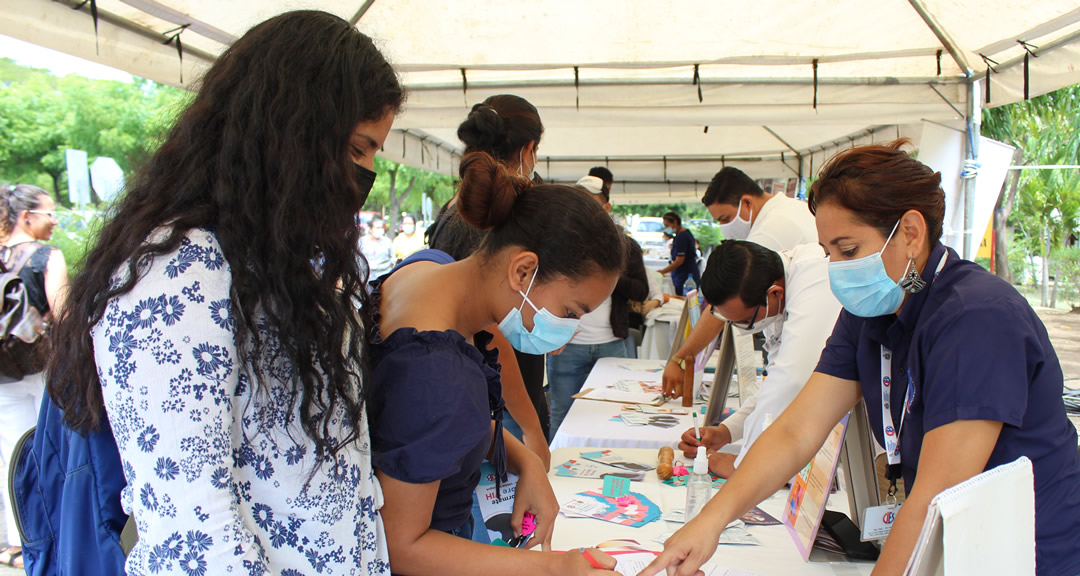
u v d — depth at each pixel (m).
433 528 1.03
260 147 0.75
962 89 3.75
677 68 3.90
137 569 0.69
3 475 3.11
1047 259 8.44
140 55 2.69
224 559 0.68
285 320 0.74
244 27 2.96
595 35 3.62
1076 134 7.62
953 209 3.86
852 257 1.14
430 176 17.02
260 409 0.77
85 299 0.74
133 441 0.68
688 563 1.14
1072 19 2.88
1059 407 1.04
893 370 1.21
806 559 1.37
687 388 2.65
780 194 3.12
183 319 0.69
